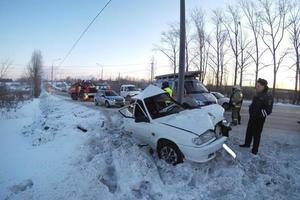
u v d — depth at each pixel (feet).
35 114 67.15
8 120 56.13
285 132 32.58
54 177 17.56
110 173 18.11
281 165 20.34
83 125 30.66
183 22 27.94
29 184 17.10
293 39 113.91
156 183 17.19
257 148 22.08
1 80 88.69
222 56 143.84
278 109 73.87
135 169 18.10
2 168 20.79
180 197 15.74
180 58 28.17
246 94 121.29
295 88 112.06
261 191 16.71
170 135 19.63
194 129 19.01
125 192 15.80
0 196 15.83
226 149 21.33
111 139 23.95
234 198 15.80
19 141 32.42
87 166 18.47
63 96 134.82
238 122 37.11
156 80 45.78
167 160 20.06
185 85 37.29
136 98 23.95
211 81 150.71
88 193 15.34
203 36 142.10
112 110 54.90
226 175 18.29
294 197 16.05
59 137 28.22
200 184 17.31
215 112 24.21
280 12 114.83
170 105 24.16
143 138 22.31
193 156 18.38
